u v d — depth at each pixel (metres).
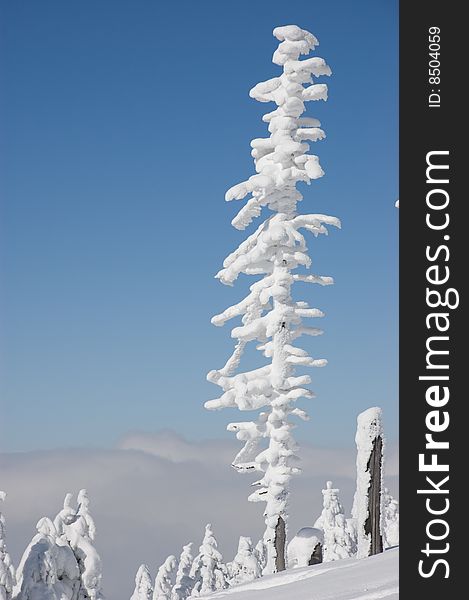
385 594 12.27
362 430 17.58
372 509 17.41
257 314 29.30
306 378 27.92
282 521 27.72
